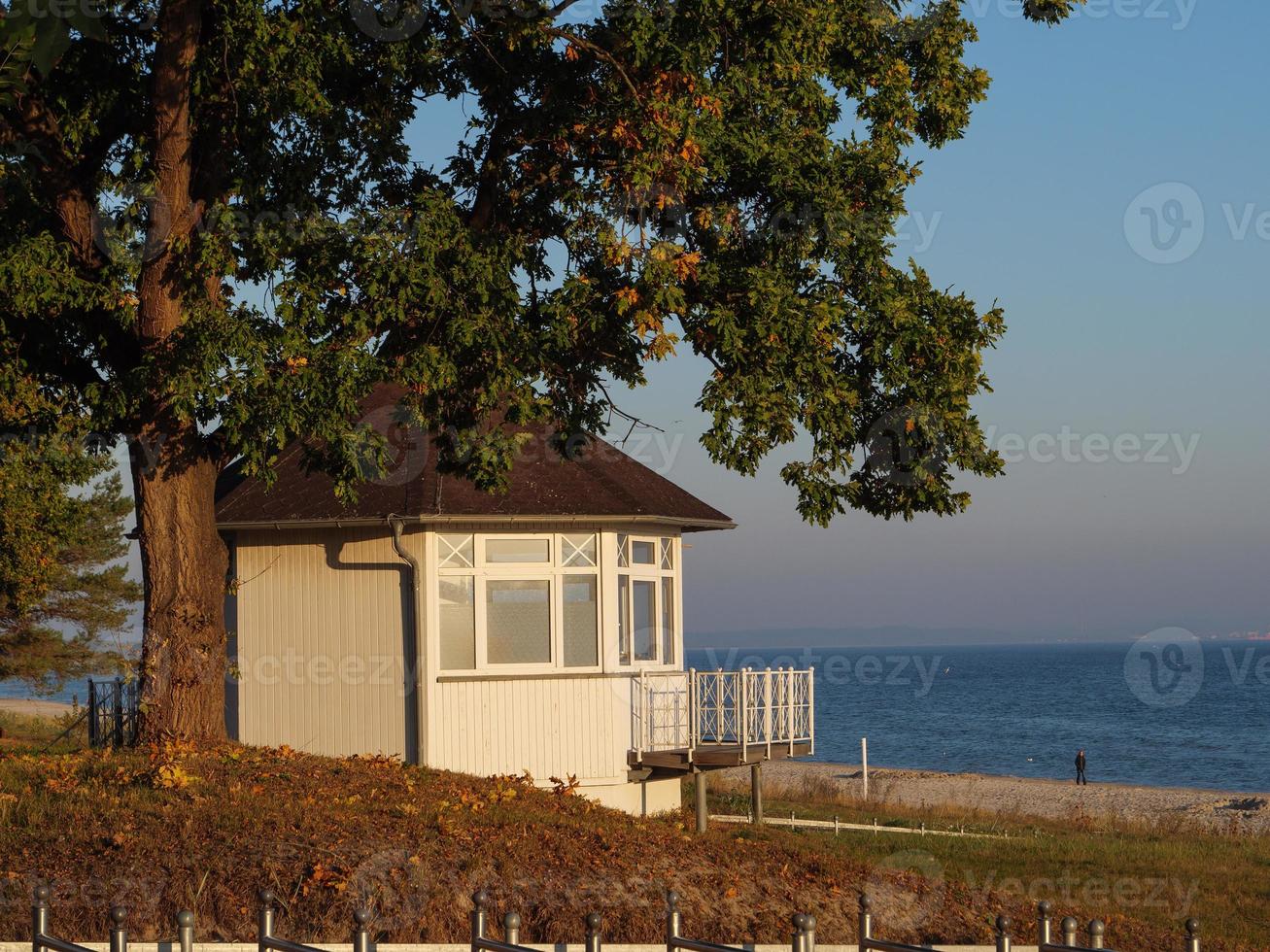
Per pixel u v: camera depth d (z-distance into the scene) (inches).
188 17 1000.2
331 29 1000.2
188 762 982.4
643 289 1013.2
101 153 1128.2
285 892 741.9
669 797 1491.1
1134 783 4269.2
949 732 6348.4
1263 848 1710.1
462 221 1083.9
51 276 987.9
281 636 1363.2
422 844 823.1
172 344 1010.1
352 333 1027.9
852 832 1678.2
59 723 3051.2
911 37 1152.2
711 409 1037.2
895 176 1122.7
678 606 1486.2
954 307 1106.7
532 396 1069.8
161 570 1115.3
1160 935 989.8
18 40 256.1
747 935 819.4
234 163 1093.1
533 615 1347.2
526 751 1326.3
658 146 995.9
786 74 1077.8
